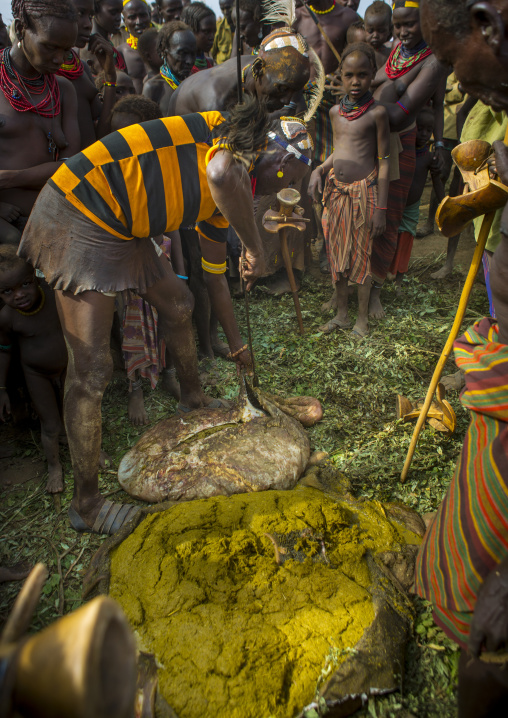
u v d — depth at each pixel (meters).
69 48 2.76
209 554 2.33
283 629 2.07
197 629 2.06
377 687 1.98
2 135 3.14
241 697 1.89
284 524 2.46
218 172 2.35
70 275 2.44
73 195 2.35
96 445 2.69
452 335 2.60
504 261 1.61
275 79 2.41
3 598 2.52
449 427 3.21
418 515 2.74
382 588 2.26
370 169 4.12
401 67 4.11
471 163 2.10
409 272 5.58
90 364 2.56
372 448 3.27
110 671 0.77
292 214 3.82
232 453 2.92
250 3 4.73
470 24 1.38
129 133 2.38
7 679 0.74
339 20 5.56
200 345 4.19
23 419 3.65
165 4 6.28
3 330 3.02
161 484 2.87
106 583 2.36
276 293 5.18
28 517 2.97
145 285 2.73
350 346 4.32
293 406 3.53
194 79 3.98
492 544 1.57
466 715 1.67
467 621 1.65
